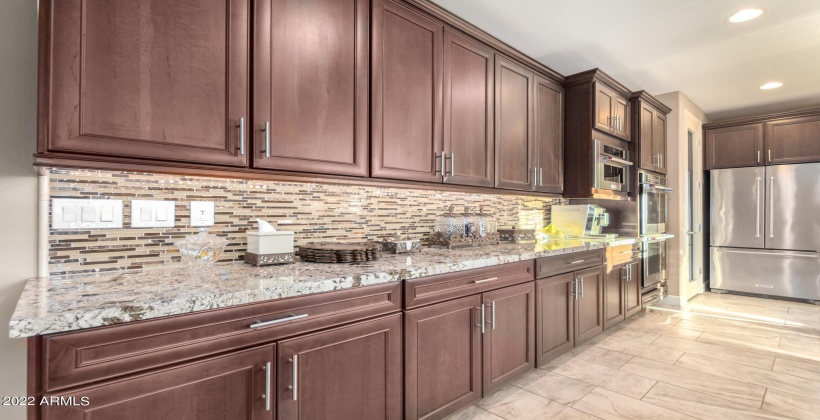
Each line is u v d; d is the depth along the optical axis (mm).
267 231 1648
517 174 2748
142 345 999
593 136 3189
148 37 1237
